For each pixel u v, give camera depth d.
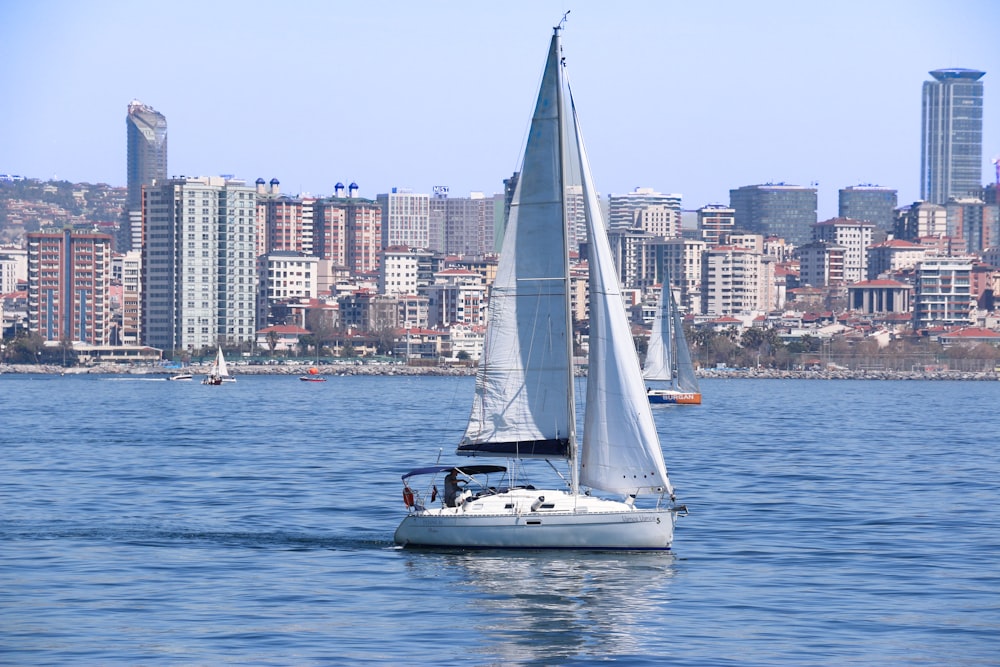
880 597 135.62
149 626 122.69
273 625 123.25
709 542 168.75
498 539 154.62
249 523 185.12
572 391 149.38
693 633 121.00
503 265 149.75
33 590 138.12
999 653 114.88
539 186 148.12
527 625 123.38
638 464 152.00
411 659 112.25
